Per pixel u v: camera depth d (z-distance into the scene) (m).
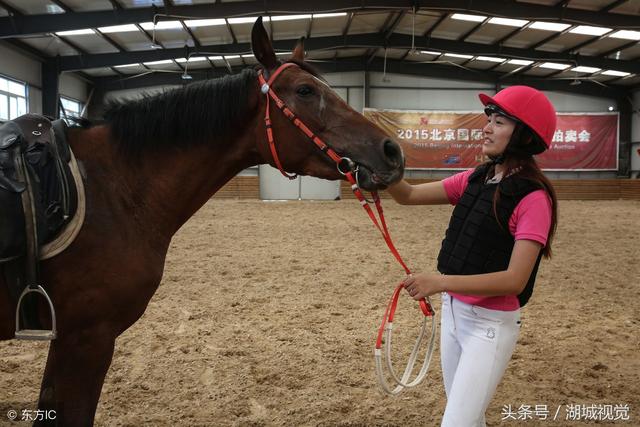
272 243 8.39
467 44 17.30
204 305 4.68
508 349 1.65
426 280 1.50
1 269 1.58
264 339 3.80
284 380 3.09
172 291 5.17
